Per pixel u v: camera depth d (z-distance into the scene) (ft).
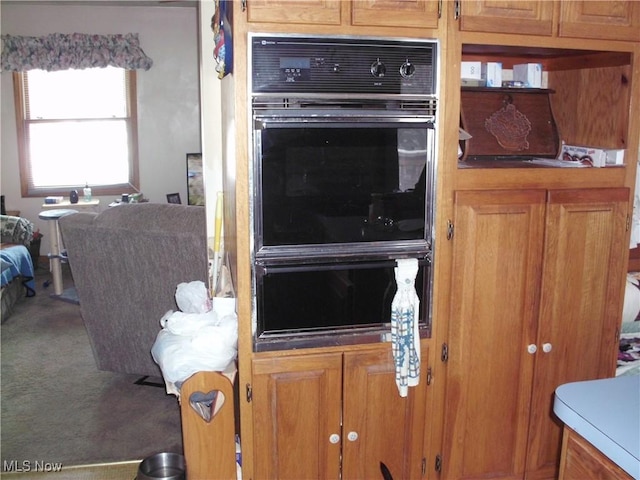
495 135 7.26
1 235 16.15
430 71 6.07
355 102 5.90
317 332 6.30
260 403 6.35
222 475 6.72
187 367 6.53
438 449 7.01
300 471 6.61
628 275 8.13
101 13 19.20
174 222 9.64
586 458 3.87
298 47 5.69
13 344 12.89
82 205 18.34
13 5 18.57
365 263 6.24
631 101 6.89
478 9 6.13
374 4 5.80
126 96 19.95
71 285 17.61
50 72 19.24
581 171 6.83
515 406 7.12
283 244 6.00
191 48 19.93
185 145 20.44
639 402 3.91
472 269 6.61
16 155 19.34
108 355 11.03
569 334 7.12
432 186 6.28
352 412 6.56
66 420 9.54
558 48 6.56
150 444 8.82
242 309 6.09
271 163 5.82
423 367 6.70
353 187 6.05
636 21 6.68
